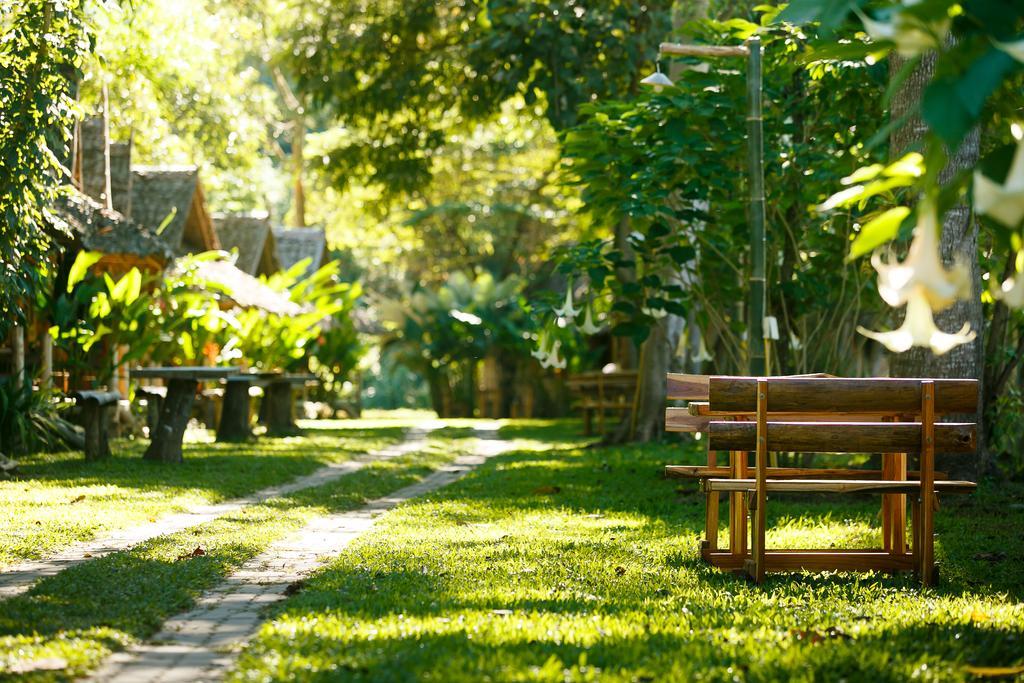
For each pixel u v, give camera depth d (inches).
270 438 932.6
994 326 501.0
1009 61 115.8
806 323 595.2
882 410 284.4
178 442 651.5
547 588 271.7
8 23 450.6
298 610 240.2
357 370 1731.1
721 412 286.7
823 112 528.1
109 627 227.1
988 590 281.0
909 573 303.9
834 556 303.0
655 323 544.7
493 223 1808.6
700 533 380.2
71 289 721.0
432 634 214.4
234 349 966.4
